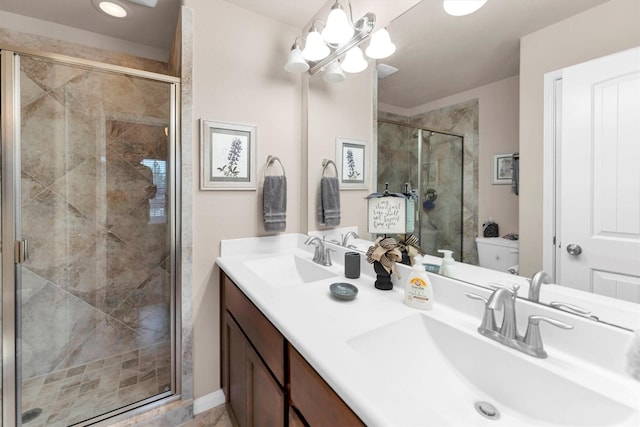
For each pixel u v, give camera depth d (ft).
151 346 5.60
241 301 4.01
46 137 4.80
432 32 3.48
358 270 4.07
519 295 2.64
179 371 4.93
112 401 4.83
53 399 4.85
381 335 2.55
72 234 5.42
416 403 1.62
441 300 3.11
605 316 2.07
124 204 5.66
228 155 5.20
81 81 4.89
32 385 4.95
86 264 5.59
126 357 5.70
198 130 4.94
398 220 4.07
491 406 2.10
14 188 4.27
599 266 2.12
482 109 2.98
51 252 5.16
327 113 5.36
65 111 4.95
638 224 1.92
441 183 3.43
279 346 2.83
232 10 5.20
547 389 1.95
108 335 5.75
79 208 5.47
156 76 4.80
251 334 3.61
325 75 5.32
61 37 5.85
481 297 2.58
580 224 2.23
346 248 4.89
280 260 5.31
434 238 3.52
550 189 2.43
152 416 4.62
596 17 2.11
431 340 2.74
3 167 4.16
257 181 5.53
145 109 5.00
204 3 4.95
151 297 5.62
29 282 4.87
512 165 2.72
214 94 5.06
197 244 5.00
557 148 2.38
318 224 5.72
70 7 5.31
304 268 5.13
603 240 2.10
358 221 4.76
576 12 2.24
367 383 1.78
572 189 2.28
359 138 4.72
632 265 1.94
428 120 3.59
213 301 5.15
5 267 4.22
